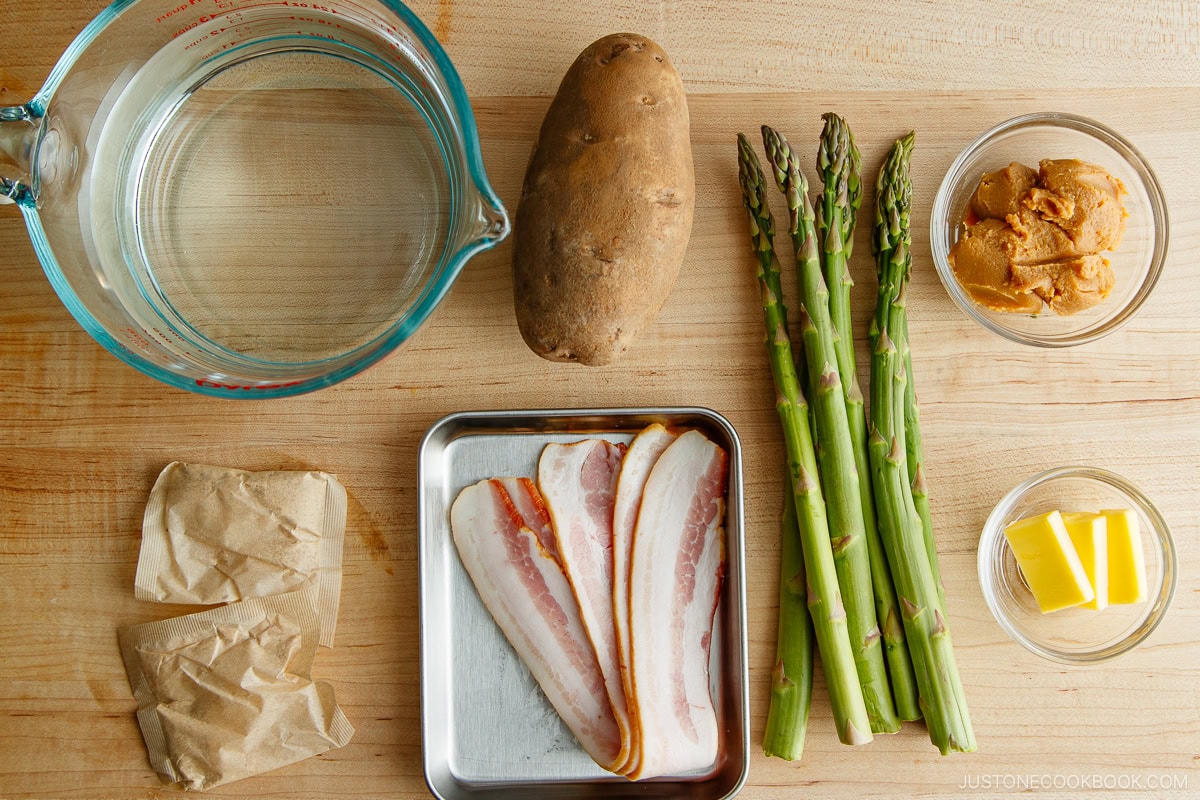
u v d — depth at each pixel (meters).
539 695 0.59
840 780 0.58
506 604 0.58
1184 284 0.59
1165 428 0.59
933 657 0.56
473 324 0.59
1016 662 0.59
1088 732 0.58
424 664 0.57
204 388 0.54
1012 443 0.59
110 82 0.57
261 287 0.58
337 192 0.58
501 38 0.59
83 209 0.57
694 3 0.59
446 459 0.59
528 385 0.59
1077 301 0.57
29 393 0.59
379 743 0.58
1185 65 0.59
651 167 0.53
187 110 0.59
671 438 0.59
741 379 0.59
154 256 0.58
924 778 0.58
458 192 0.56
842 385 0.57
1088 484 0.59
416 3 0.59
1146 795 0.58
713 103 0.59
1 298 0.59
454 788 0.58
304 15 0.58
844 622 0.57
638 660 0.57
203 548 0.58
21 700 0.59
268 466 0.59
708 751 0.57
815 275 0.56
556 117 0.54
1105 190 0.57
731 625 0.58
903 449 0.57
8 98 0.58
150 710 0.58
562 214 0.52
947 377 0.59
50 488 0.59
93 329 0.55
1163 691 0.58
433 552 0.59
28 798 0.58
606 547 0.59
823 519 0.56
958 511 0.59
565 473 0.59
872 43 0.59
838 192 0.57
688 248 0.59
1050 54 0.59
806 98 0.59
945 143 0.59
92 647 0.59
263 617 0.58
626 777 0.56
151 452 0.59
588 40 0.59
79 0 0.59
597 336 0.53
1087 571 0.58
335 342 0.58
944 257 0.59
